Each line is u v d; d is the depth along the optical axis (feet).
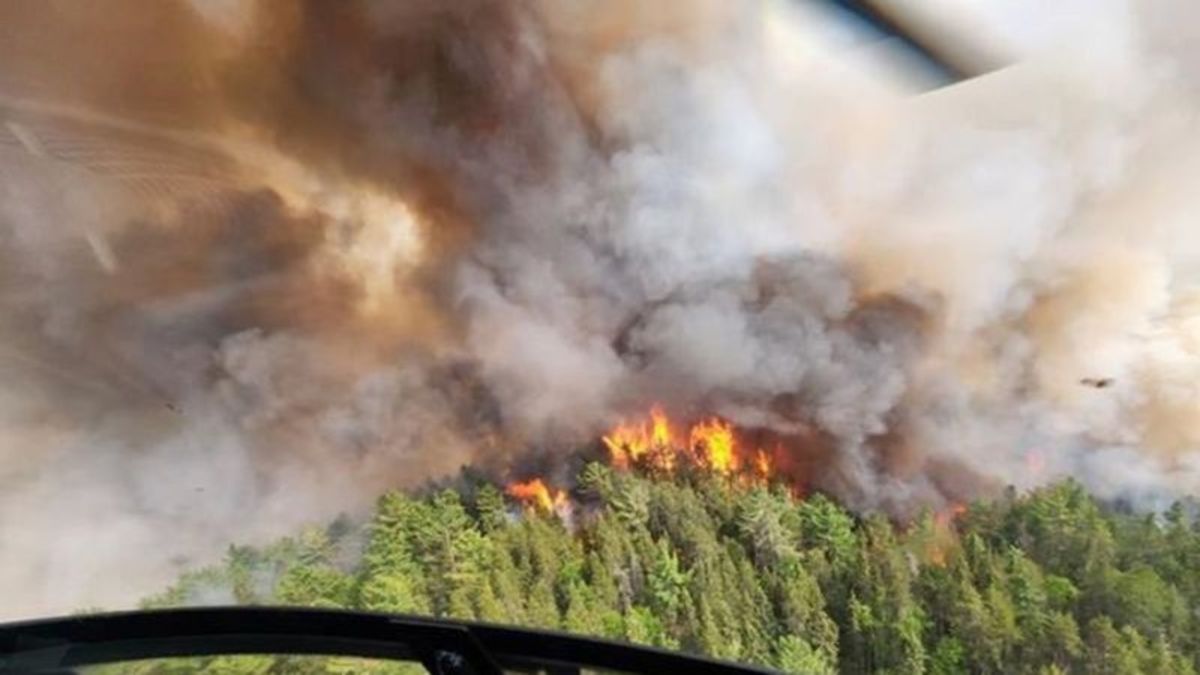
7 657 6.93
